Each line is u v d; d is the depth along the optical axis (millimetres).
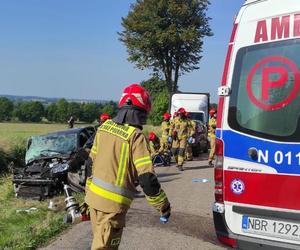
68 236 7523
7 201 10820
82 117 76375
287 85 4984
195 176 14406
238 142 5277
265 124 5098
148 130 31359
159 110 44406
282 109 5000
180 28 53688
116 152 4285
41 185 10891
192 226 8109
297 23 4941
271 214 5043
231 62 5363
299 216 4875
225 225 5387
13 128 53688
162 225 8148
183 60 54688
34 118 80562
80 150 10617
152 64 55188
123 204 4281
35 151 12367
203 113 25172
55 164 11078
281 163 4988
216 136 5469
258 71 5160
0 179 13688
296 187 4898
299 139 4887
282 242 4977
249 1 5270
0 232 7898
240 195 5266
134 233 7645
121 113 4406
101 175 4309
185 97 25719
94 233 4332
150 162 4180
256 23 5203
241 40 5301
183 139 15938
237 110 5297
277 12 5062
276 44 5062
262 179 5105
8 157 15570
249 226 5203
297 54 4938
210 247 6902
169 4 53094
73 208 4719
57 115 78125
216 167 5453
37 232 7570
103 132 4430
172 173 15234
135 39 54219
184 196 10852
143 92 4426
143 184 4117
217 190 5449
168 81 55156
